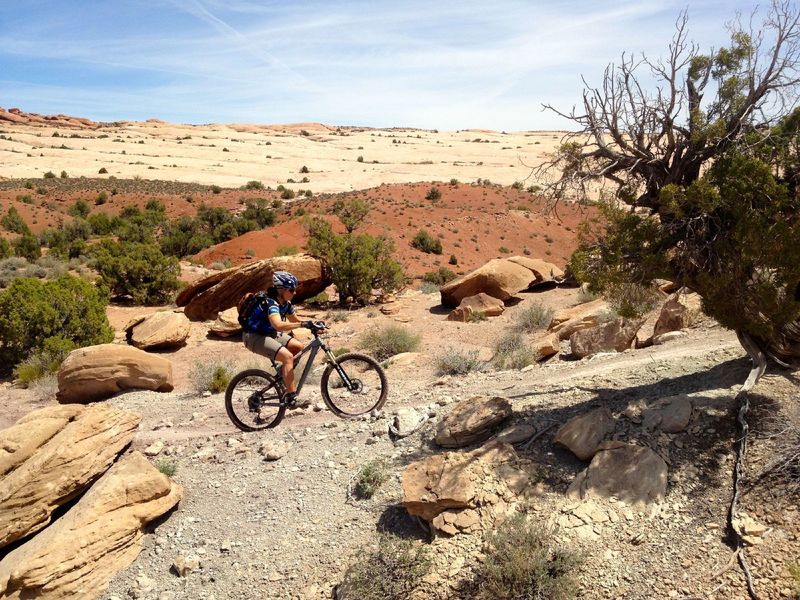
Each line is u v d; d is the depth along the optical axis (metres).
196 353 16.83
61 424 7.00
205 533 5.95
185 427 8.70
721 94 5.61
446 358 11.80
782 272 5.41
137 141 153.88
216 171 114.50
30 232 56.91
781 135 5.52
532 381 8.65
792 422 5.27
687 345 9.27
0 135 145.25
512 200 82.06
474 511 5.19
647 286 6.14
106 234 60.72
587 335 11.84
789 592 3.95
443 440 6.34
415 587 4.70
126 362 11.12
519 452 5.84
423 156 142.25
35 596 5.17
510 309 19.78
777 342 6.01
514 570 4.44
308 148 155.38
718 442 5.37
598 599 4.31
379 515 5.66
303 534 5.66
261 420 8.10
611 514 4.93
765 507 4.60
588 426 5.73
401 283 23.77
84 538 5.51
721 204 5.35
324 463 6.73
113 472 6.21
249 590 5.15
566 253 67.81
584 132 5.86
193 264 40.19
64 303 16.75
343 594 4.78
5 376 15.85
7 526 5.91
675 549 4.54
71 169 108.94
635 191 6.12
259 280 21.12
